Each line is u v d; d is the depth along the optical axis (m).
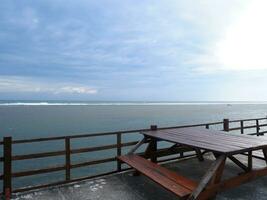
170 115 104.69
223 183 4.26
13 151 29.42
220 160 4.14
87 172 20.58
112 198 4.51
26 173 4.86
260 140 5.33
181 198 3.65
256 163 6.75
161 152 6.64
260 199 4.46
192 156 7.48
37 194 4.67
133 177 5.61
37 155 4.97
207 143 4.90
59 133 44.50
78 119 79.38
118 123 65.06
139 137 38.88
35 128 52.84
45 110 154.25
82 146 31.48
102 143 33.69
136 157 5.78
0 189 17.02
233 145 4.69
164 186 3.98
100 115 103.25
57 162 24.86
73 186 5.07
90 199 4.46
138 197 4.57
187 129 7.20
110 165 22.95
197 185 4.02
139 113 122.62
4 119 78.06
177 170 6.25
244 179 4.74
